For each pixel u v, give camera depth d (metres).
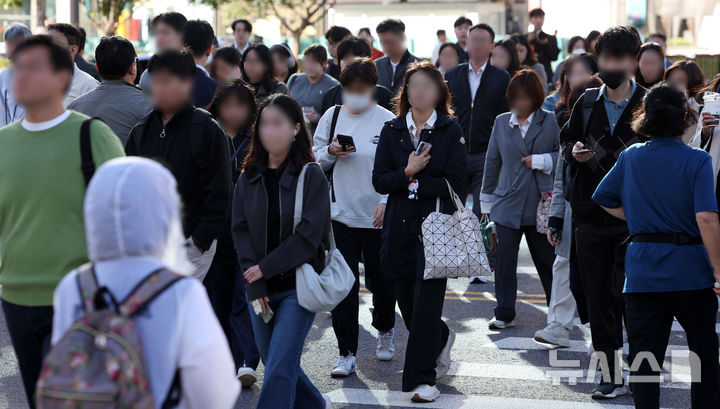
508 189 8.38
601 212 6.19
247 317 6.75
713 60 18.27
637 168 5.20
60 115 4.23
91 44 27.36
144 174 2.68
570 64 8.17
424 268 6.08
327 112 7.40
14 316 4.23
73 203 4.13
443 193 6.17
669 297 5.15
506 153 8.41
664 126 5.07
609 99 6.25
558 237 7.32
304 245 5.20
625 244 6.16
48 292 4.14
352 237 7.13
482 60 10.84
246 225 5.37
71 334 2.53
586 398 6.47
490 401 6.39
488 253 9.48
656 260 5.11
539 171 8.24
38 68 4.09
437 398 6.45
